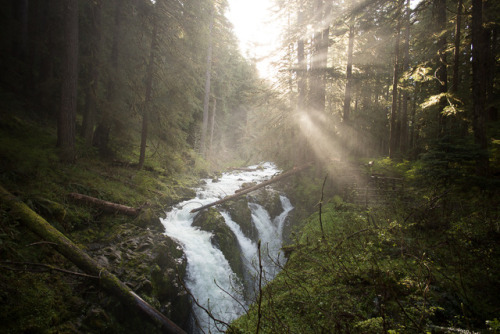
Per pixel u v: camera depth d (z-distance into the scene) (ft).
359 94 66.13
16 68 42.86
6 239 19.79
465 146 26.02
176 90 43.39
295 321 15.43
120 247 25.73
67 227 25.02
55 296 18.61
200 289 28.60
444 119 36.52
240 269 34.55
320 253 23.61
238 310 28.73
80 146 39.06
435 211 24.08
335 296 16.10
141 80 42.60
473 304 14.01
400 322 12.97
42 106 43.86
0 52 41.57
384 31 55.67
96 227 27.48
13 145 30.42
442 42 39.34
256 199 48.29
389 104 81.00
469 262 17.13
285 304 17.21
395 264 18.39
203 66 51.37
